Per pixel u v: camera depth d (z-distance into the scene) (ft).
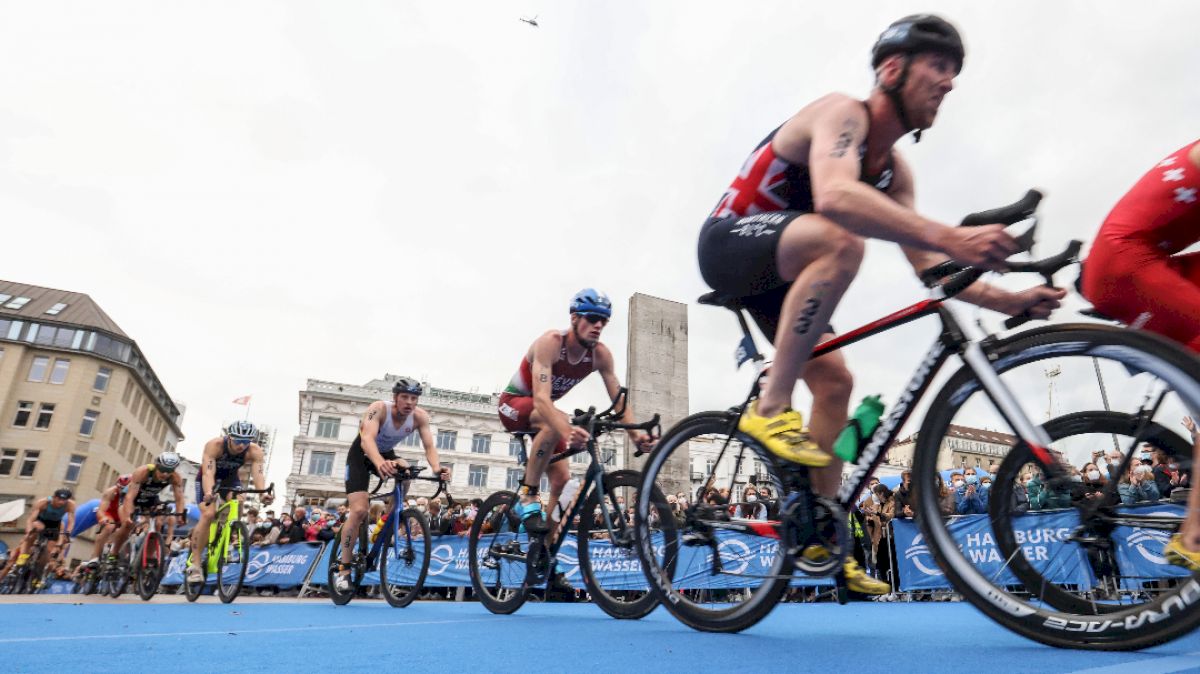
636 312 34.88
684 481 22.31
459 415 150.41
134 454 141.08
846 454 5.84
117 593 19.36
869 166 6.10
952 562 5.42
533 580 11.40
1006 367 5.24
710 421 7.12
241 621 9.62
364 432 14.80
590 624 8.86
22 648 5.89
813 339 5.71
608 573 10.05
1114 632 4.66
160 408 151.64
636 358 34.06
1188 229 5.37
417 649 5.96
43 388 113.91
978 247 4.53
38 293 127.85
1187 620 4.38
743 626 6.77
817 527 5.99
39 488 108.17
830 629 8.08
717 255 6.54
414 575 14.14
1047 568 5.11
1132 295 5.39
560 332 11.50
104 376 121.08
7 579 30.17
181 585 31.48
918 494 5.63
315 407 143.95
